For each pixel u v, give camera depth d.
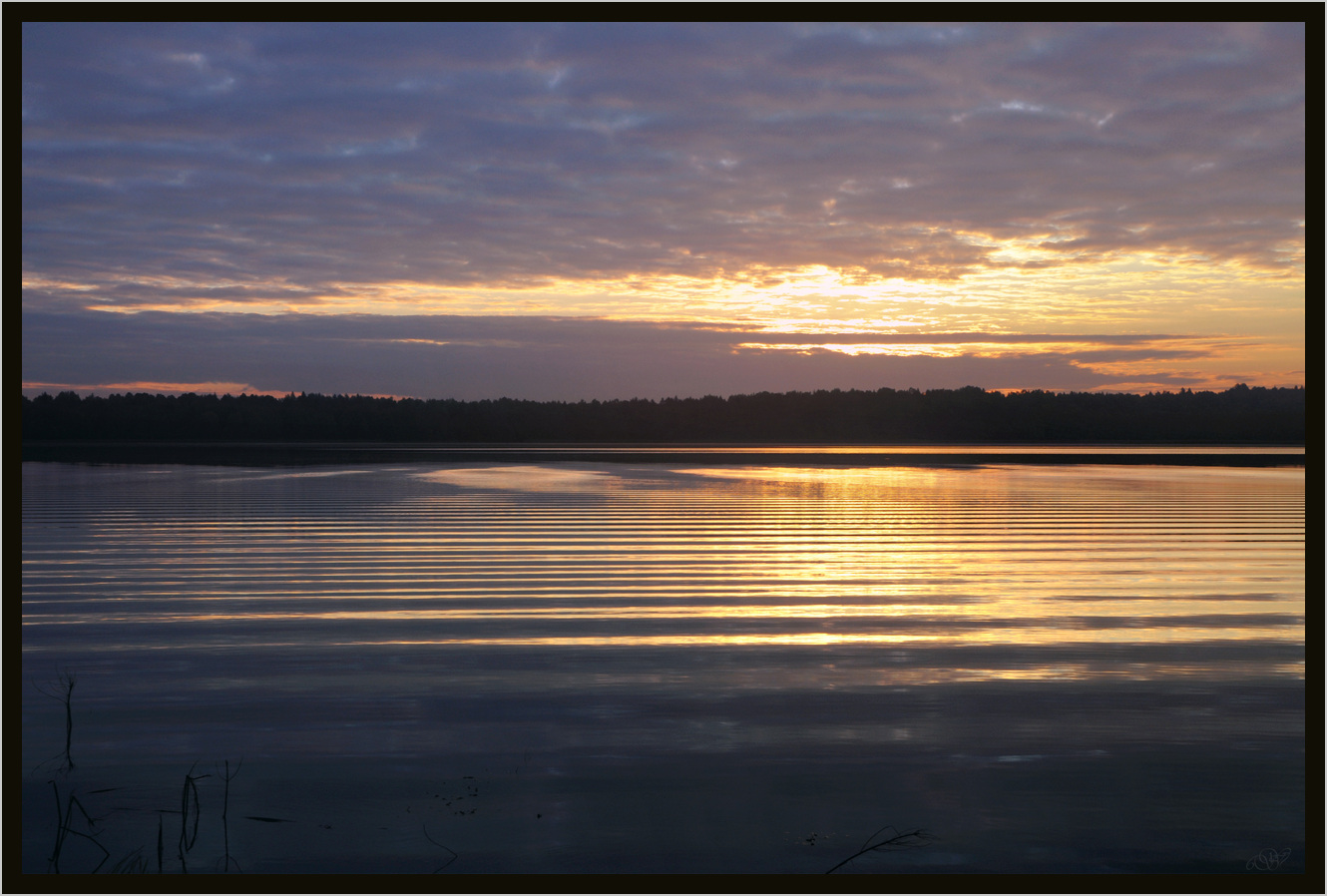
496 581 8.03
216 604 6.99
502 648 5.71
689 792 3.64
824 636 6.04
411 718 4.43
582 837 3.28
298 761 3.92
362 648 5.70
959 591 7.61
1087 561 9.25
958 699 4.71
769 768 3.85
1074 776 3.78
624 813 3.46
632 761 3.93
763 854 3.17
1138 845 3.25
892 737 4.20
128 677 5.05
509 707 4.59
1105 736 4.21
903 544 10.59
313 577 8.21
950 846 3.23
